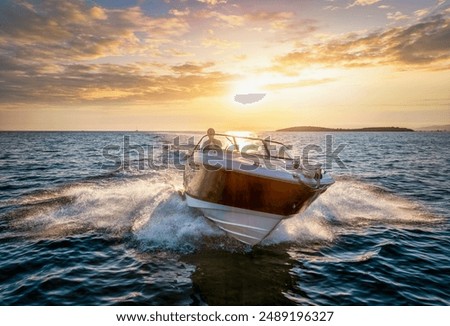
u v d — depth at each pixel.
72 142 53.28
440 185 13.77
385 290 5.16
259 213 6.49
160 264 5.82
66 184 12.15
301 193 6.14
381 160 24.94
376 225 8.19
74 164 19.28
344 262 6.10
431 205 10.27
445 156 29.45
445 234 7.60
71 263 5.80
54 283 5.16
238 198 6.46
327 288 5.22
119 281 5.25
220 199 6.69
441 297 4.99
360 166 20.58
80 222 7.74
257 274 5.60
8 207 8.88
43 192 10.71
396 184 13.95
